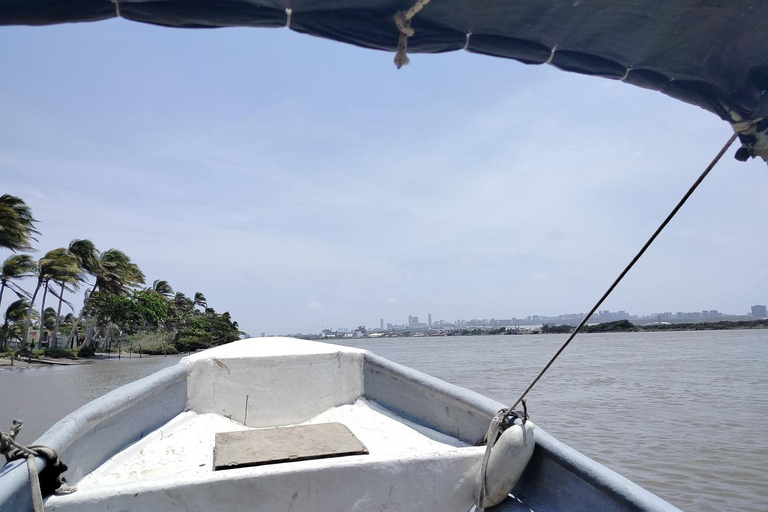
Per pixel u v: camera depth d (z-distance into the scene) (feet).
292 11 5.40
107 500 7.61
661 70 6.22
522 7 5.47
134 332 184.96
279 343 16.05
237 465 9.20
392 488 8.78
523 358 157.89
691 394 66.08
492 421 9.25
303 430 11.59
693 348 202.80
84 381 94.94
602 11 5.51
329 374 14.85
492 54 6.18
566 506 8.51
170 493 7.84
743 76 5.82
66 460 8.55
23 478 7.01
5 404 65.72
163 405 12.65
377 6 5.42
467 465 9.20
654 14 5.47
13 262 142.92
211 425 12.77
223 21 5.41
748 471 32.63
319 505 8.43
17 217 121.49
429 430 12.14
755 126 5.89
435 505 8.94
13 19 5.04
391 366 14.08
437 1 5.34
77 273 159.33
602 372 98.94
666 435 42.65
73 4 4.96
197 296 330.34
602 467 8.07
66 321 286.05
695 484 30.58
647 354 165.58
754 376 85.87
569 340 8.31
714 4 5.25
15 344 190.60
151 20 5.32
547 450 8.91
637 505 7.10
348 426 12.87
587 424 47.78
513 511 8.90
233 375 14.19
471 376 96.53
